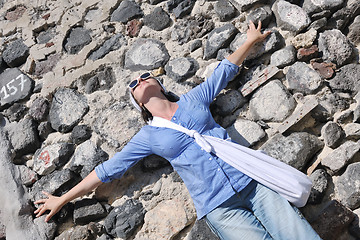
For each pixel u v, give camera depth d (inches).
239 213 99.3
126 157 112.0
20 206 118.6
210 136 105.2
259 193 100.1
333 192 108.1
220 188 100.9
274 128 116.0
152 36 135.1
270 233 97.3
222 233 100.1
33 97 135.4
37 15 148.6
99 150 122.0
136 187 117.3
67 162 124.0
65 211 116.6
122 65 134.0
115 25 139.8
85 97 131.2
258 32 121.9
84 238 113.7
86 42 139.2
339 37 120.3
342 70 117.8
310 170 110.4
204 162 102.7
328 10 122.4
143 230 112.7
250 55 123.1
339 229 103.7
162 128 108.0
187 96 113.4
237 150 102.0
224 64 117.3
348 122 112.3
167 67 128.8
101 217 117.0
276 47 122.2
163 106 111.5
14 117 132.6
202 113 109.0
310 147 111.0
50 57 140.4
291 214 96.5
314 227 104.3
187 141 105.5
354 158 107.6
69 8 145.8
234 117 119.9
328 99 114.7
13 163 126.0
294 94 118.2
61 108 130.4
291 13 124.9
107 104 128.3
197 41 129.7
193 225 110.7
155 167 116.9
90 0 144.7
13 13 151.6
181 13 134.3
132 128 122.6
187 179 105.4
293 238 94.4
